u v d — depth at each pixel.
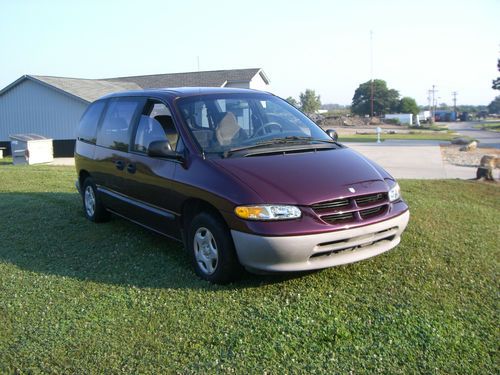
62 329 3.73
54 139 29.33
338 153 4.97
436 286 4.39
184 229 4.91
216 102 5.41
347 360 3.29
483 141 37.34
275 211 4.04
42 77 29.47
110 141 6.14
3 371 3.26
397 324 3.72
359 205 4.29
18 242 5.85
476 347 3.46
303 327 3.68
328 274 4.61
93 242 5.79
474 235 6.05
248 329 3.67
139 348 3.47
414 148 26.22
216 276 4.39
